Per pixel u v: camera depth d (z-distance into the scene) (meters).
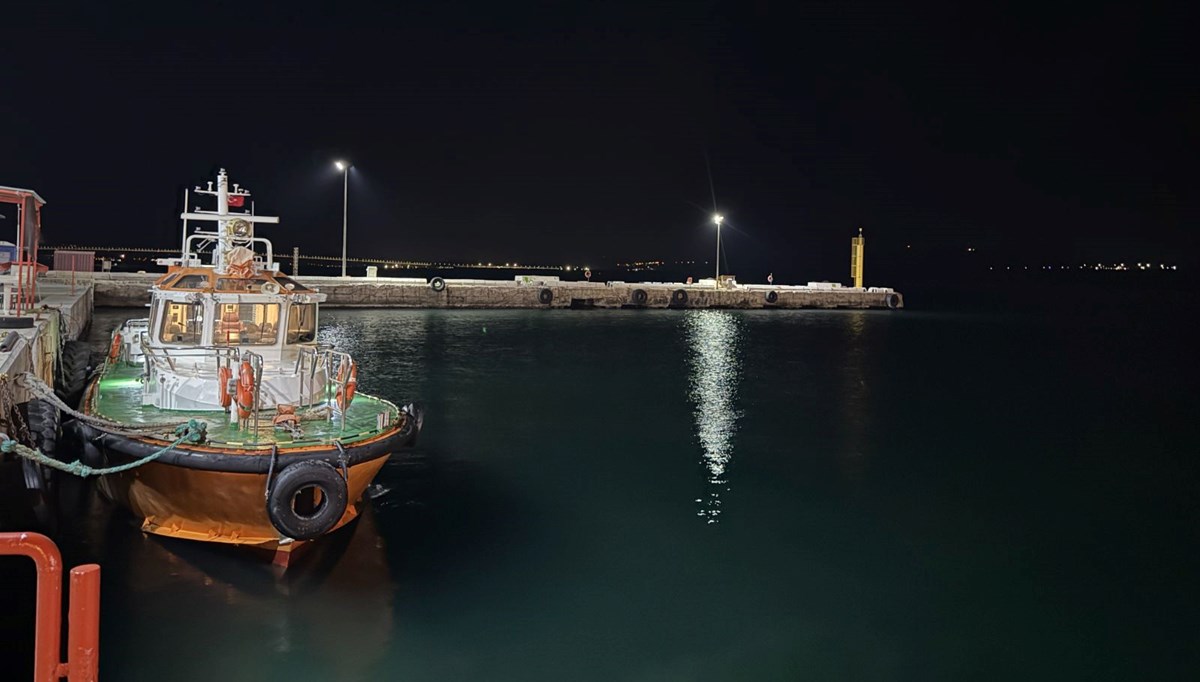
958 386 28.23
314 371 11.53
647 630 9.31
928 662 8.87
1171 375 31.97
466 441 17.75
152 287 12.00
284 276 12.91
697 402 23.58
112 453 9.97
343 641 8.72
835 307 68.06
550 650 8.78
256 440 9.73
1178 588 10.90
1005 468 16.89
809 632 9.41
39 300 25.55
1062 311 75.31
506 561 11.08
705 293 63.12
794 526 12.92
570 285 59.94
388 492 13.80
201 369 11.48
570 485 14.72
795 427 20.50
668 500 14.03
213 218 12.20
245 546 10.01
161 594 9.44
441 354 32.03
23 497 9.39
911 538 12.55
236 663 8.20
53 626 4.11
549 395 23.86
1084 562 11.76
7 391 9.62
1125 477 16.36
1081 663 8.95
